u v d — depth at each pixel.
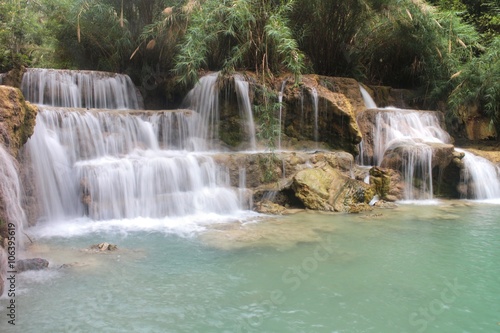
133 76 12.43
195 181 8.16
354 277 4.71
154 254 5.41
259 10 10.48
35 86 10.20
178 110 10.12
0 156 5.15
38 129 7.24
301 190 8.38
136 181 7.60
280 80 10.88
